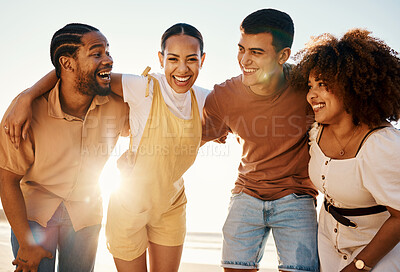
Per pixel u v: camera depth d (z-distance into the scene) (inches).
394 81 105.0
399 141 99.3
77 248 131.1
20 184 130.1
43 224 125.7
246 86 129.2
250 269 132.4
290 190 129.3
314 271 124.0
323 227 120.9
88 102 126.3
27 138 120.4
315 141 116.6
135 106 123.0
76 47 118.3
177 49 118.0
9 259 241.1
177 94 121.8
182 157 124.6
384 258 104.5
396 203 97.7
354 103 105.6
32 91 118.8
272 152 130.5
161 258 136.7
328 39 113.3
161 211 129.7
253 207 131.8
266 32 121.8
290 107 127.4
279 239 130.0
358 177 105.0
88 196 132.1
